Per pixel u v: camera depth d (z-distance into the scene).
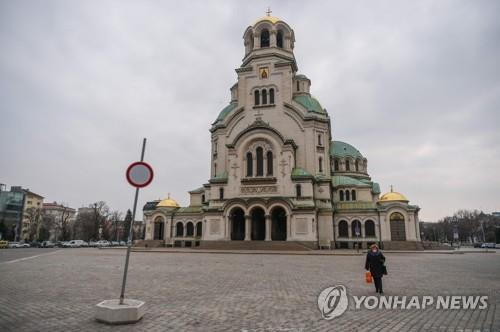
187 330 10.09
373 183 90.44
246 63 77.44
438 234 176.12
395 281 20.69
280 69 73.12
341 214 68.25
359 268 28.12
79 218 140.62
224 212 63.19
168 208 79.81
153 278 21.47
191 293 16.11
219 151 73.56
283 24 77.50
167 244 77.12
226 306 13.33
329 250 59.09
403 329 10.46
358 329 10.42
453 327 10.72
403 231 64.44
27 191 141.88
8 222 129.38
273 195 63.03
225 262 34.00
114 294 15.75
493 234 150.12
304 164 68.56
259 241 58.47
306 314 12.19
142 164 13.07
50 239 141.12
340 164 90.56
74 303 13.76
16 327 10.36
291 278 21.67
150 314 11.99
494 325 10.95
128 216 157.12
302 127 69.94
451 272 25.97
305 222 59.97
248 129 66.31
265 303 13.93
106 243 110.00
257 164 66.00
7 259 37.94
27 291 16.52
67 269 26.94
